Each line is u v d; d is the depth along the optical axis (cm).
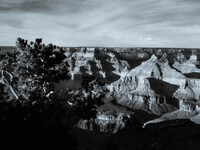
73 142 1459
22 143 1373
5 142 1355
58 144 1373
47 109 2097
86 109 2527
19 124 1478
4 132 1399
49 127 1469
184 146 2516
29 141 1373
